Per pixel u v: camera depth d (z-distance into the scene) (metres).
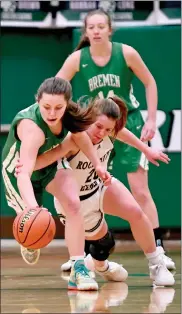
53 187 6.47
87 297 6.07
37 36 12.26
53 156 6.45
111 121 6.53
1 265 9.18
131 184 8.53
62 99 5.99
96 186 6.75
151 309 5.39
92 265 7.49
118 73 8.62
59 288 6.75
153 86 8.66
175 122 11.73
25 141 6.20
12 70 12.24
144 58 11.63
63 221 6.86
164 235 12.20
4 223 12.23
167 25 11.70
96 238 6.91
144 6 11.75
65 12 11.84
